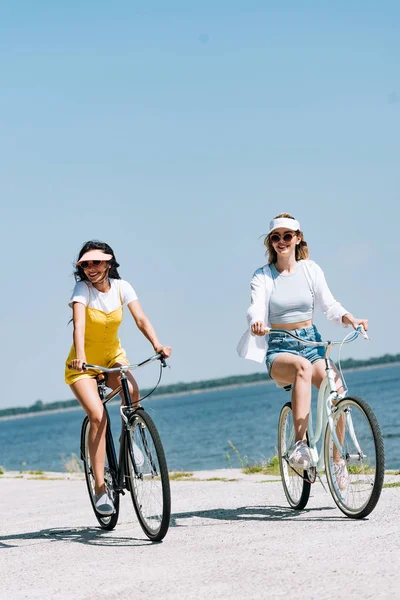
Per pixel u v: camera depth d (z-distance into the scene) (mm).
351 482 7105
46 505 10586
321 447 7660
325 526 6805
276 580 5129
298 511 7871
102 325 7594
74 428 178625
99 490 7602
